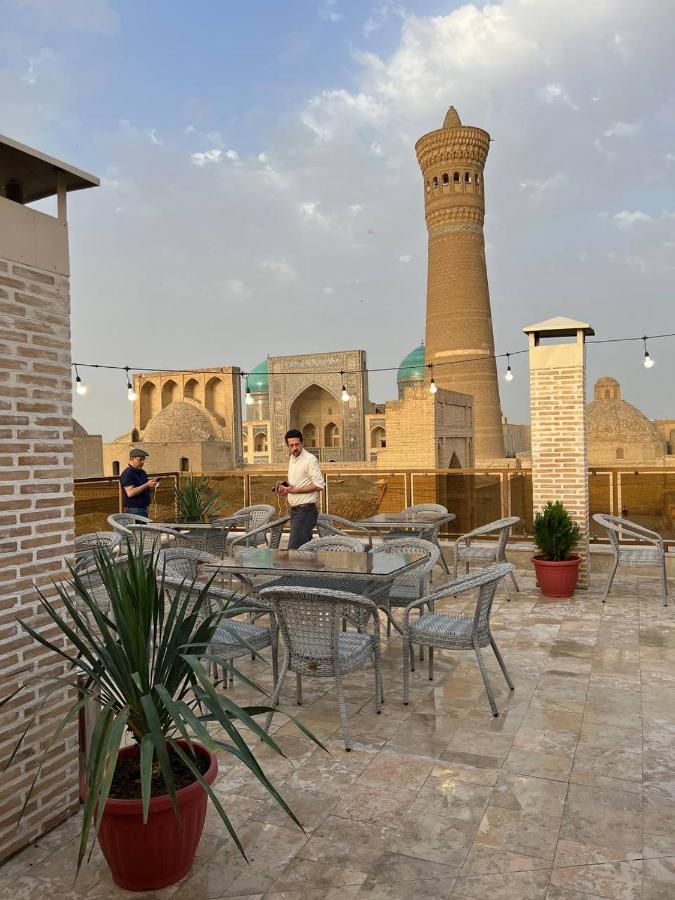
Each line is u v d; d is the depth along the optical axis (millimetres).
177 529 6988
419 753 3547
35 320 2863
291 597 3682
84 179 3012
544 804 3035
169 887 2521
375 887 2496
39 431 2877
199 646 2539
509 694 4332
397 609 6707
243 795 3160
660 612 6211
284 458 36562
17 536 2775
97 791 2102
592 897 2422
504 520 6750
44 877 2600
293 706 4219
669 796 3086
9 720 2727
